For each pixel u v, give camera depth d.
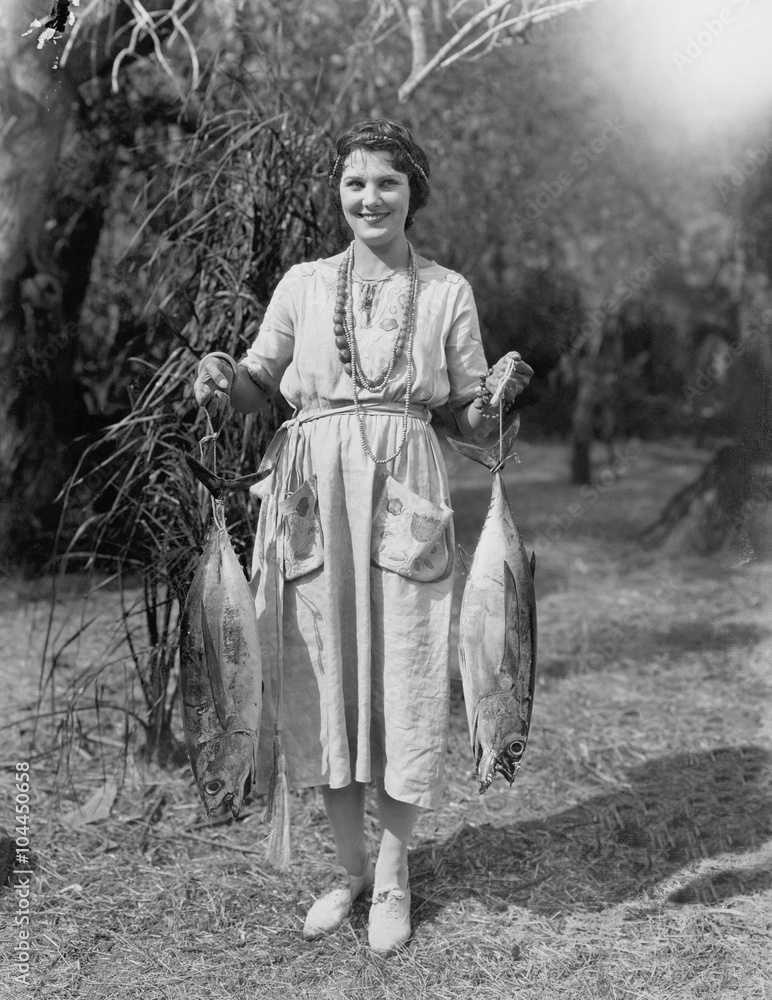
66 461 5.68
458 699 3.95
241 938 2.41
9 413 5.61
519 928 2.44
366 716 2.24
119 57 3.62
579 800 3.19
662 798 3.19
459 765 3.45
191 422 3.25
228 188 3.31
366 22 4.64
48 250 5.44
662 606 5.82
